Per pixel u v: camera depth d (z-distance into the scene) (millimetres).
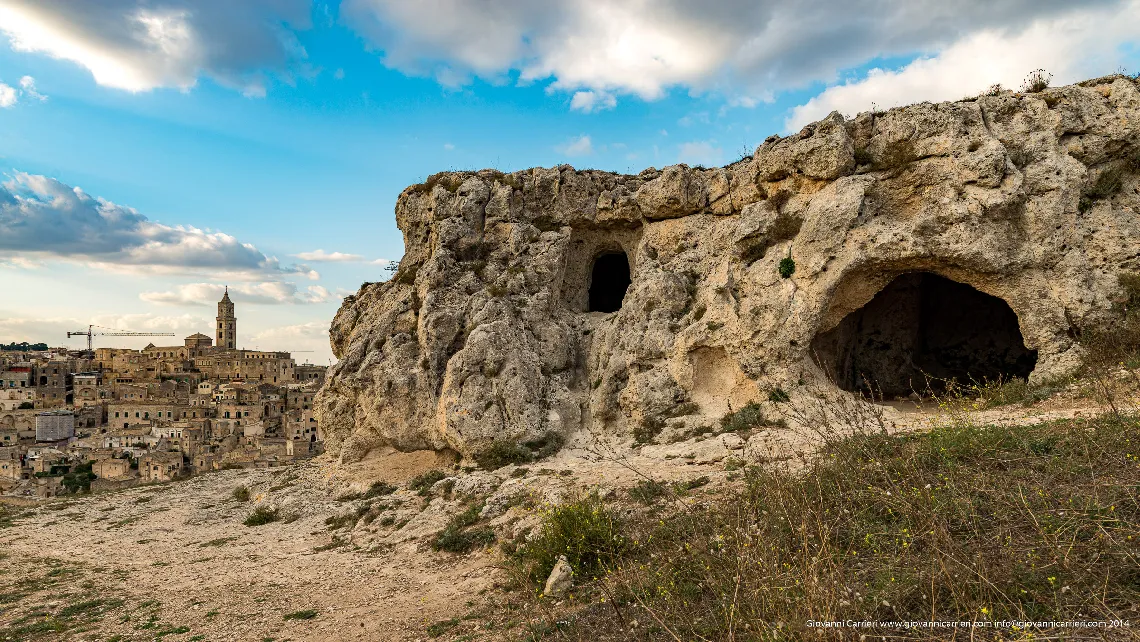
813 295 17844
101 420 97188
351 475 20234
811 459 11641
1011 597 5785
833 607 5770
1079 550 6227
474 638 8078
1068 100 17172
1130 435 8570
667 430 18703
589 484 13914
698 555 8039
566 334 21844
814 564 6137
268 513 18016
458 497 15609
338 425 22516
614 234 24281
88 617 10773
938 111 17234
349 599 10469
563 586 8945
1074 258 16188
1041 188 16531
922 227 16844
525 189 23734
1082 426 9469
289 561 13359
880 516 8125
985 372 22891
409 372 20859
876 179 17859
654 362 20109
